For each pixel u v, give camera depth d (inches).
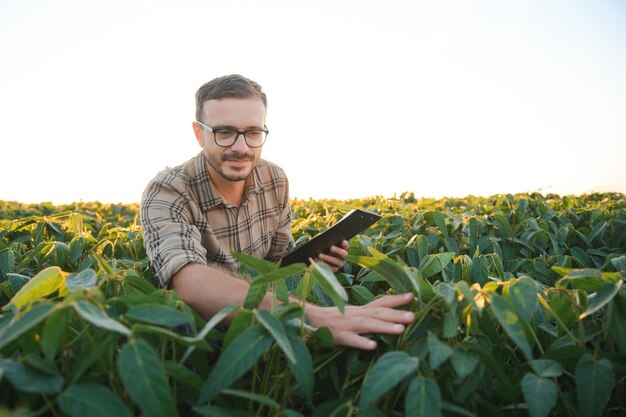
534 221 98.9
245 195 88.4
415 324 45.6
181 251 63.6
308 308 51.4
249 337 40.3
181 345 51.5
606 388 40.5
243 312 41.6
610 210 133.1
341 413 40.6
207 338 54.0
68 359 42.1
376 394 37.3
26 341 42.6
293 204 211.5
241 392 38.5
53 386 34.4
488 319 49.8
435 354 38.6
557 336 52.7
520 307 45.3
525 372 46.4
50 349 36.8
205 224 80.7
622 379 49.3
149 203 75.0
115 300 44.3
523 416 50.3
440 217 94.5
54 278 48.5
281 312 43.6
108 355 40.5
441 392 43.5
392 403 44.9
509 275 73.7
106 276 47.9
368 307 49.3
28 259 82.5
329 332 44.8
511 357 52.7
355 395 45.8
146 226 72.9
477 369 42.4
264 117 81.0
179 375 41.2
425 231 105.7
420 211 121.9
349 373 45.9
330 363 48.4
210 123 76.8
